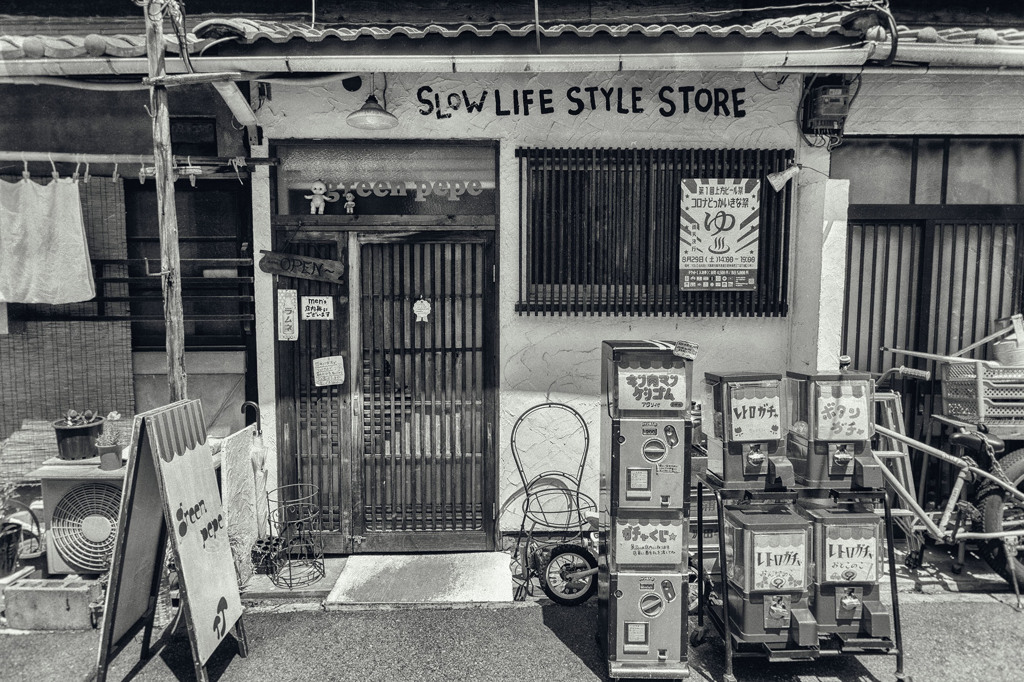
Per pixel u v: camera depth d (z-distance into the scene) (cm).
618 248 453
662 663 319
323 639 354
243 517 413
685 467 316
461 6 534
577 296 452
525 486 439
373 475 466
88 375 467
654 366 315
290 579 409
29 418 468
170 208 339
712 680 324
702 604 359
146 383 474
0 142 444
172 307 343
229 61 364
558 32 361
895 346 491
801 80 446
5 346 462
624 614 318
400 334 460
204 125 452
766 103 449
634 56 368
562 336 458
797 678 325
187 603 293
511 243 453
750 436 319
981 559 437
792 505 342
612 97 447
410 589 405
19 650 342
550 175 446
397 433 465
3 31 515
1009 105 465
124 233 459
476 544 465
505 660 336
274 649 344
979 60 377
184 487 305
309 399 461
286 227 448
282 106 441
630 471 316
